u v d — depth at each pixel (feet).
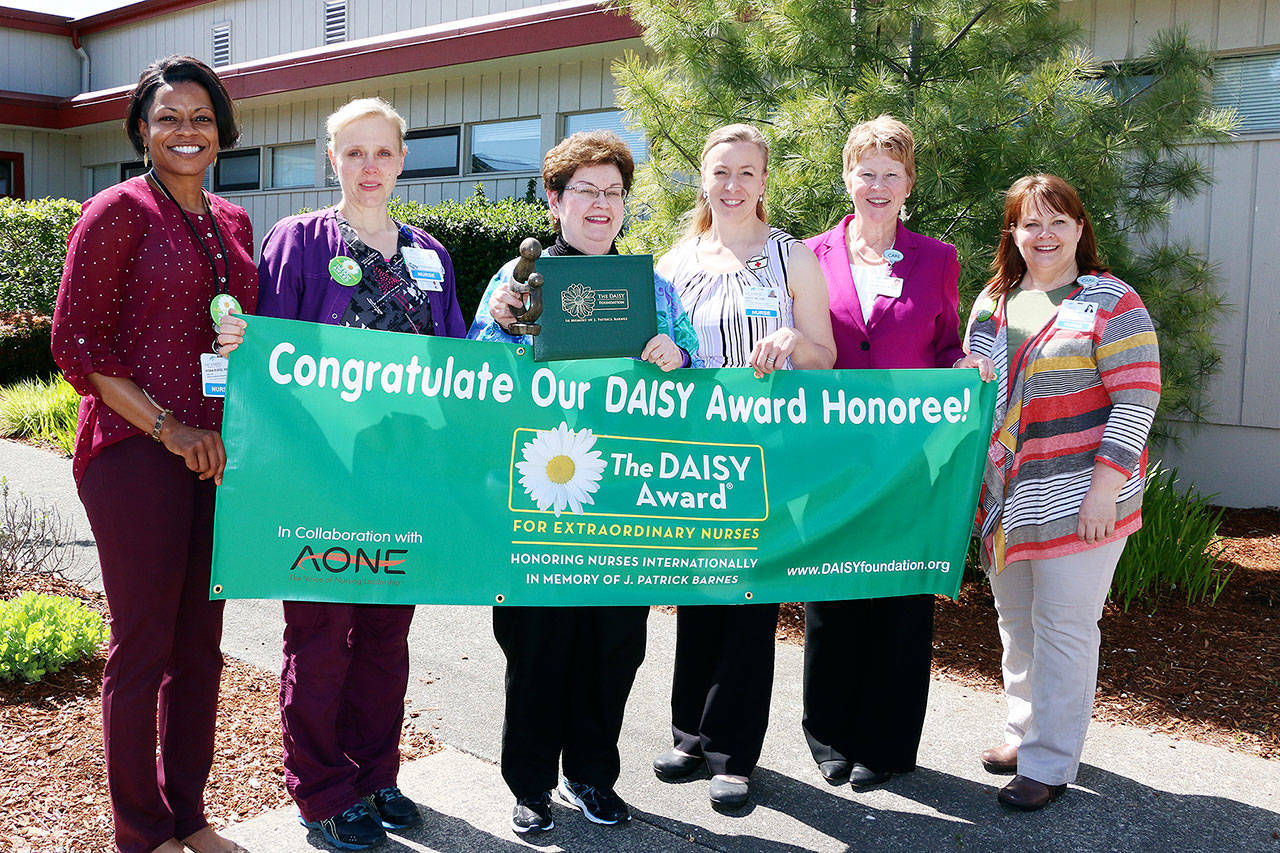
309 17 49.83
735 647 11.02
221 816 10.41
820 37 17.21
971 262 15.92
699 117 18.79
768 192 16.88
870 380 10.91
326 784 9.93
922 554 11.12
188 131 8.94
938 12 17.47
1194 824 10.77
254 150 51.88
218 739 12.00
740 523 10.64
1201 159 24.97
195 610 9.40
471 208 35.50
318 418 9.51
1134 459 10.64
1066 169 16.80
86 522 21.33
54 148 62.08
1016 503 11.33
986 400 11.08
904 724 11.51
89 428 8.96
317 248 10.00
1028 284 11.91
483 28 37.04
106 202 8.63
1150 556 17.84
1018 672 11.99
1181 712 13.62
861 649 11.85
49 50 61.82
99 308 8.57
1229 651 15.67
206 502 9.41
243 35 53.42
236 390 9.23
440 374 9.84
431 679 14.26
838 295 11.70
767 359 10.48
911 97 16.67
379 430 9.70
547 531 10.16
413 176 44.75
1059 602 11.02
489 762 11.87
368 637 10.49
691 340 10.77
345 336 9.55
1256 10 24.40
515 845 10.12
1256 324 24.86
